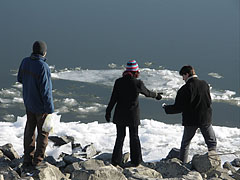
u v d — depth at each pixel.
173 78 33.03
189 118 6.80
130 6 70.38
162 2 73.25
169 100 28.16
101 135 10.60
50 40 49.41
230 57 43.66
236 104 28.23
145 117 24.56
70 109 26.08
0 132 10.48
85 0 73.62
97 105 27.11
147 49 46.41
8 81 32.16
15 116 24.66
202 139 10.73
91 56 42.62
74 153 7.63
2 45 45.59
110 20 61.41
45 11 65.31
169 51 45.69
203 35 54.00
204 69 38.44
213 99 29.11
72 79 33.31
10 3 68.38
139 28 57.19
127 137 10.50
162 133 11.33
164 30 56.25
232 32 55.91
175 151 7.55
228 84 33.78
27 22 58.03
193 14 65.69
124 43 49.25
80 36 52.06
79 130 11.10
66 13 64.81
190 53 44.84
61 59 40.72
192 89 6.64
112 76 34.72
